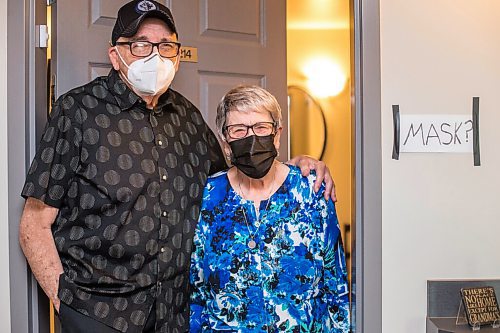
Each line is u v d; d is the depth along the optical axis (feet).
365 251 6.60
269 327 5.85
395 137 6.66
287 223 6.00
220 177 6.36
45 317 6.56
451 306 6.70
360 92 6.66
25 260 6.28
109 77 6.14
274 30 8.60
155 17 6.02
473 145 6.77
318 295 6.14
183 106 6.73
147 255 5.87
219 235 6.08
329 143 11.77
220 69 8.15
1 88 6.27
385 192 6.65
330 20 11.83
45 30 6.67
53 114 5.86
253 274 5.90
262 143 5.83
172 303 6.09
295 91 11.76
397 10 6.67
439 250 6.73
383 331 6.65
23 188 5.83
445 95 6.73
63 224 5.88
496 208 6.82
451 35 6.73
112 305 5.79
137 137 6.01
